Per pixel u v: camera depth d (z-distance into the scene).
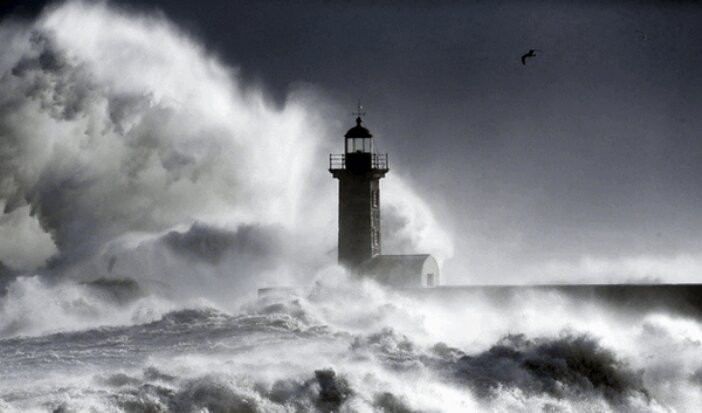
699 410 65.94
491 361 67.62
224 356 73.88
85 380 61.41
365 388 59.75
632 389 66.75
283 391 58.16
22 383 62.03
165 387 57.09
